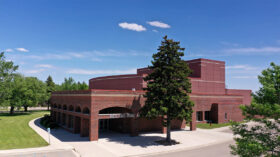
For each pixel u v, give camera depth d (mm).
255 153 10992
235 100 52344
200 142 27781
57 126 37938
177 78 27469
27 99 59750
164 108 25172
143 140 28375
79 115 30844
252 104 11992
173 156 21453
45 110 77938
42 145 24906
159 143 26719
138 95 31578
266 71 12047
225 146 26047
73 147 24203
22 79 61531
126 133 33156
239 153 11820
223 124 43750
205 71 49438
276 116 11250
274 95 11281
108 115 28906
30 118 51844
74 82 76438
